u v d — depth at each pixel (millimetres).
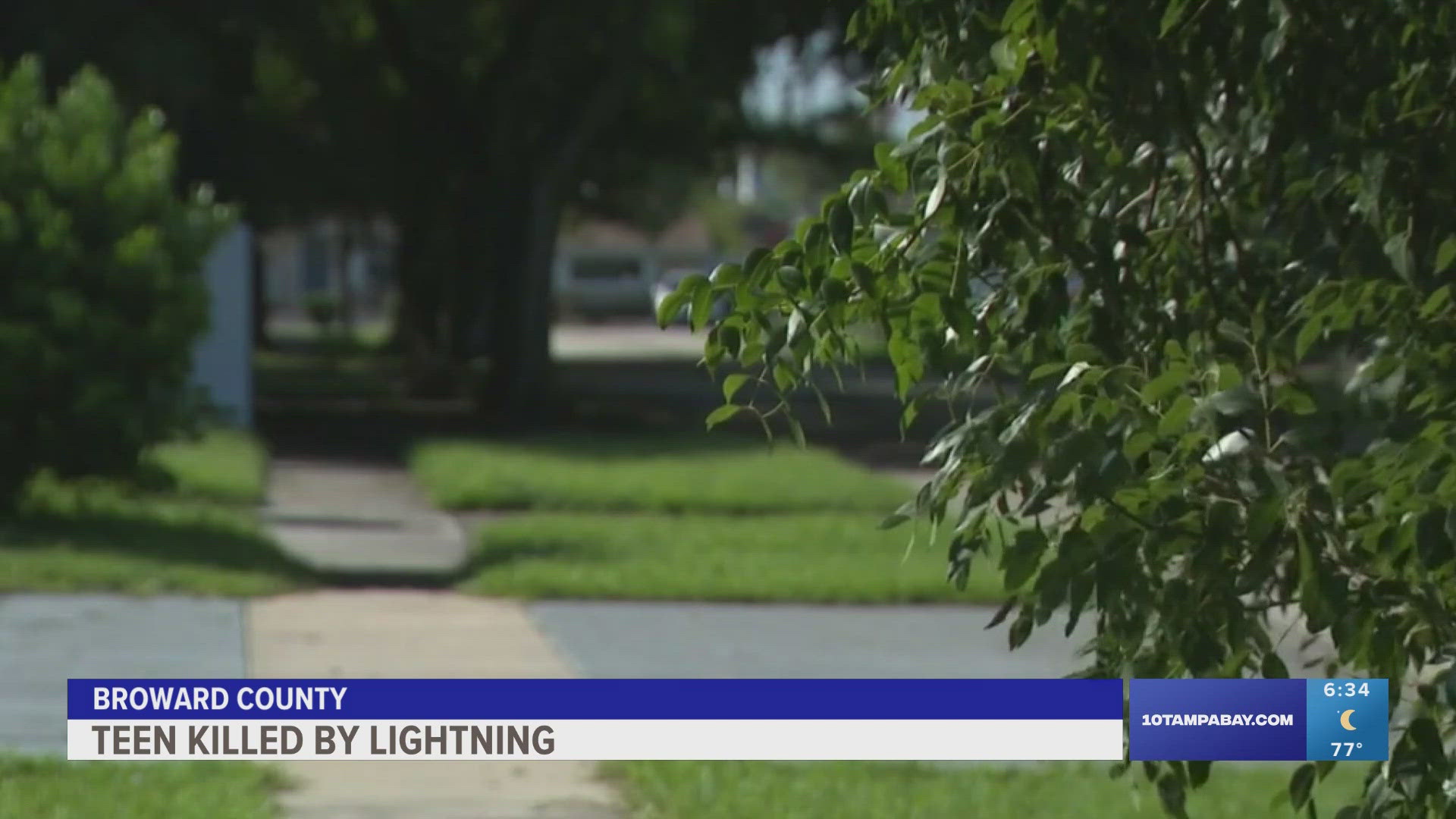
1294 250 7535
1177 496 6160
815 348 6730
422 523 30750
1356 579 6461
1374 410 6988
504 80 52656
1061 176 7062
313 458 41656
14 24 46219
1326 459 6508
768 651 19641
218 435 40438
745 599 23016
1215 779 15055
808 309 6637
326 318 112625
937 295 6809
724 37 49688
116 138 27562
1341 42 7188
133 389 26172
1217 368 6125
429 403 59344
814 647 19953
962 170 6809
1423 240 7121
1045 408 6320
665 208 117188
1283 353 6855
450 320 67812
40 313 25453
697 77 51781
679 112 66438
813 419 54531
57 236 25359
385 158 72938
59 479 26547
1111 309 7211
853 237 6723
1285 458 6555
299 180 77125
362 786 14008
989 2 7121
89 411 25531
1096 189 7289
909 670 18500
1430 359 6566
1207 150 7758
